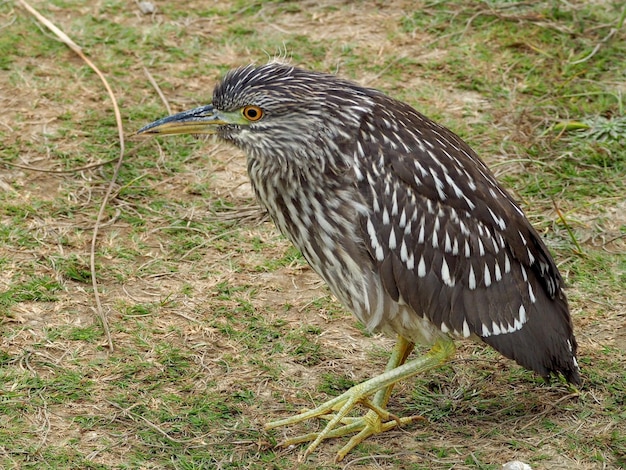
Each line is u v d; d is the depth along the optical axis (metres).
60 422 10.08
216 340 11.33
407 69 16.33
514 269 10.08
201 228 13.12
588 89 15.90
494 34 17.12
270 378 10.83
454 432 10.19
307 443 10.03
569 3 17.80
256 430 10.12
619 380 10.79
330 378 10.85
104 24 17.16
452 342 10.17
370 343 11.44
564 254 12.76
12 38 16.59
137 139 14.66
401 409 10.56
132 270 12.35
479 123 15.12
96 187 13.73
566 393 10.68
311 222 9.95
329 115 9.73
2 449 9.70
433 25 17.33
